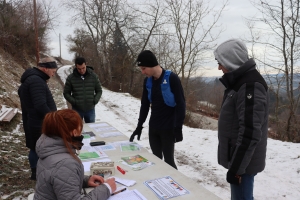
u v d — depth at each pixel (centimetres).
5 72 1159
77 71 466
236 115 204
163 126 310
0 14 1617
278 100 909
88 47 2872
